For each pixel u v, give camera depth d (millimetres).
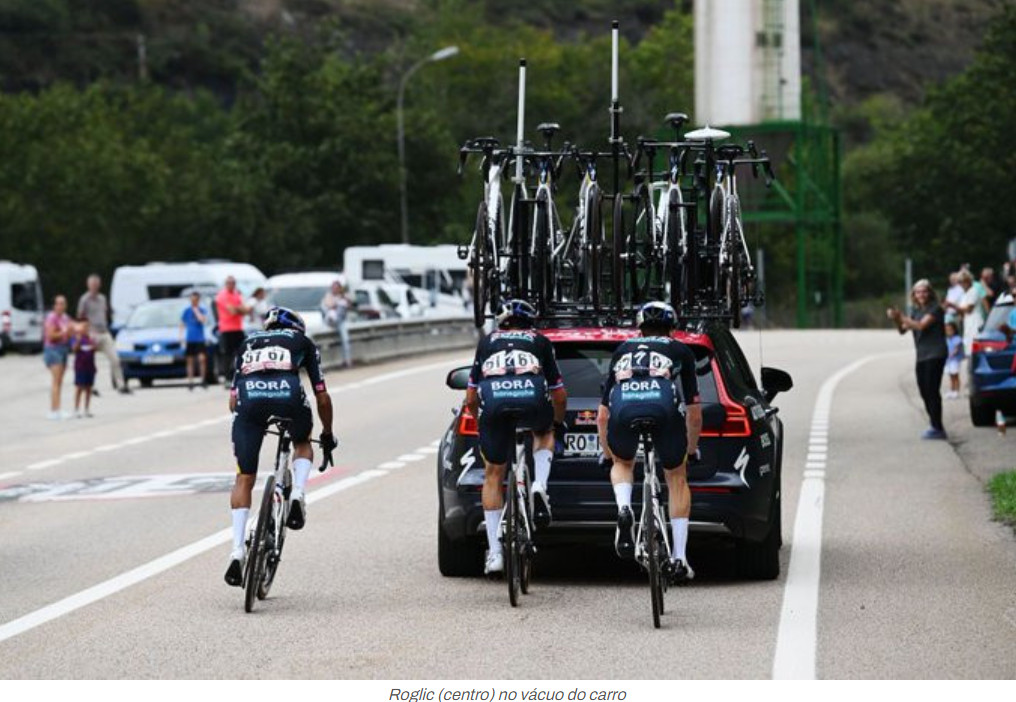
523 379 23594
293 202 177375
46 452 48375
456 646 20672
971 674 18719
